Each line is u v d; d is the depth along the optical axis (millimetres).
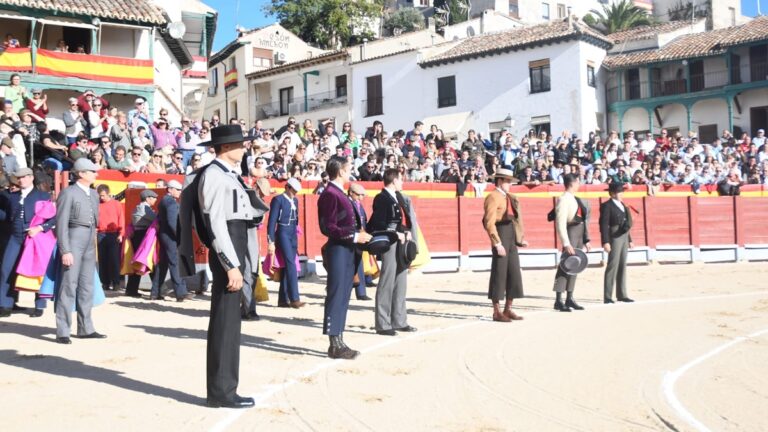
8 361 6777
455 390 5773
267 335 8312
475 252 17359
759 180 24906
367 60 39094
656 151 25672
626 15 50844
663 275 16453
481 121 35906
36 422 4844
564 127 34000
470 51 36125
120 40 25109
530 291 13359
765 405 5410
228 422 4867
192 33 34312
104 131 16547
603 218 11461
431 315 10125
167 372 6383
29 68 22500
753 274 16609
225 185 5277
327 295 7094
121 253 12000
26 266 9094
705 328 8969
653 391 5801
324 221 7066
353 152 19219
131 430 4684
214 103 49000
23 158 13031
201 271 12125
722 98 34938
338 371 6453
